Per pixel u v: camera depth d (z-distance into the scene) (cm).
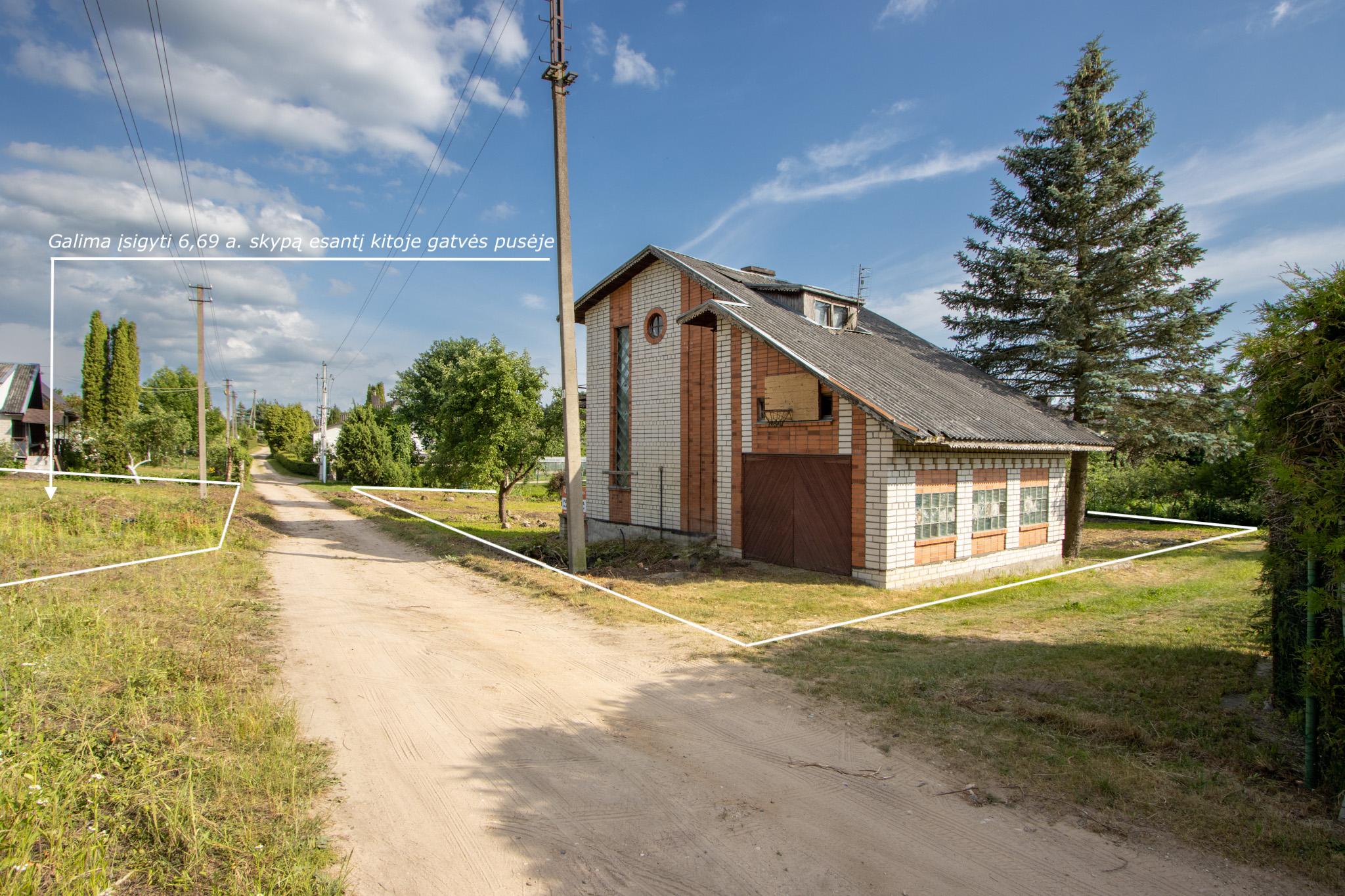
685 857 357
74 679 554
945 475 1212
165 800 381
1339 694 397
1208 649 713
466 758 475
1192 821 379
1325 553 384
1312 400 395
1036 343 1748
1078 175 1723
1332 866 337
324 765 457
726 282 1592
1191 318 1689
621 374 1748
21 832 325
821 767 461
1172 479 2464
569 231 1235
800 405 1213
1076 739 491
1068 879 334
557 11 1209
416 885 331
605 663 706
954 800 413
